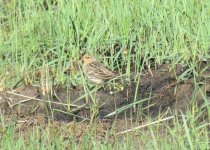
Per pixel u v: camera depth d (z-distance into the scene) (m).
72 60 16.61
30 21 18.00
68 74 16.56
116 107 15.45
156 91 15.75
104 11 17.50
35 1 19.06
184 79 15.83
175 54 16.52
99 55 16.91
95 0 18.05
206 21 16.94
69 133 14.13
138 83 15.24
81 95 15.88
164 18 17.19
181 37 16.67
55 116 15.25
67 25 17.41
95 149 12.88
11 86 16.42
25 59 16.83
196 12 17.27
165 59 16.67
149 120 13.78
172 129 13.92
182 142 12.68
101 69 15.77
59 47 16.84
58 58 16.59
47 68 16.30
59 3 18.11
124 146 12.97
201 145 12.73
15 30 17.44
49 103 15.41
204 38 16.56
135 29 17.19
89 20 17.45
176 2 17.58
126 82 16.08
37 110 15.56
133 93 15.78
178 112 14.98
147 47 16.64
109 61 16.97
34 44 17.27
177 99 15.38
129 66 16.14
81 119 15.09
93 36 17.38
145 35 17.17
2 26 18.55
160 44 16.86
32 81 16.47
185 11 17.27
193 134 13.14
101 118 15.02
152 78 16.14
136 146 13.33
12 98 15.96
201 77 15.83
